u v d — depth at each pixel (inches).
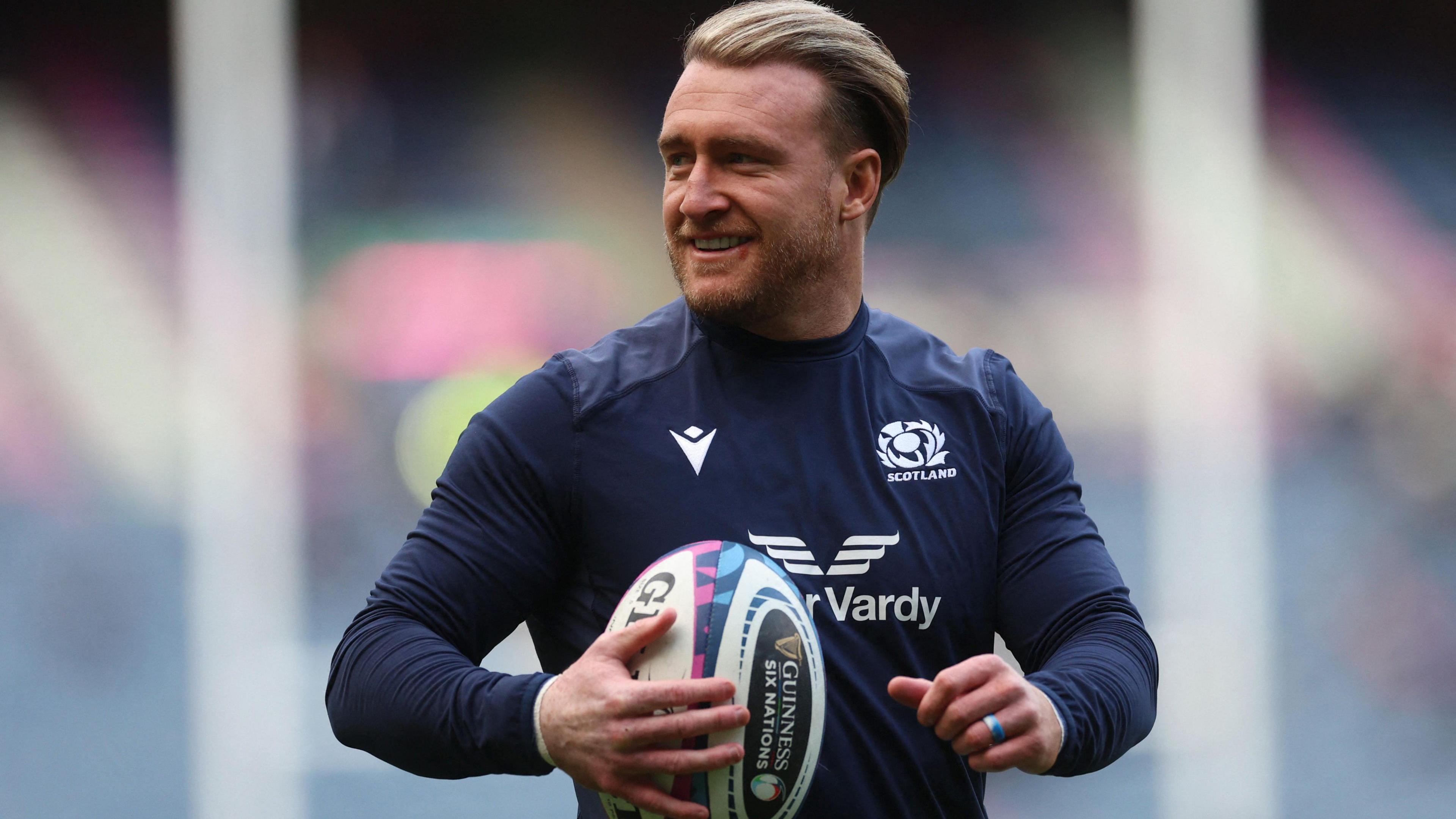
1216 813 732.7
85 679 739.4
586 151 772.0
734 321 236.1
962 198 781.9
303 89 772.6
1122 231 783.1
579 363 240.1
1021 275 779.4
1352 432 776.9
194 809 731.4
